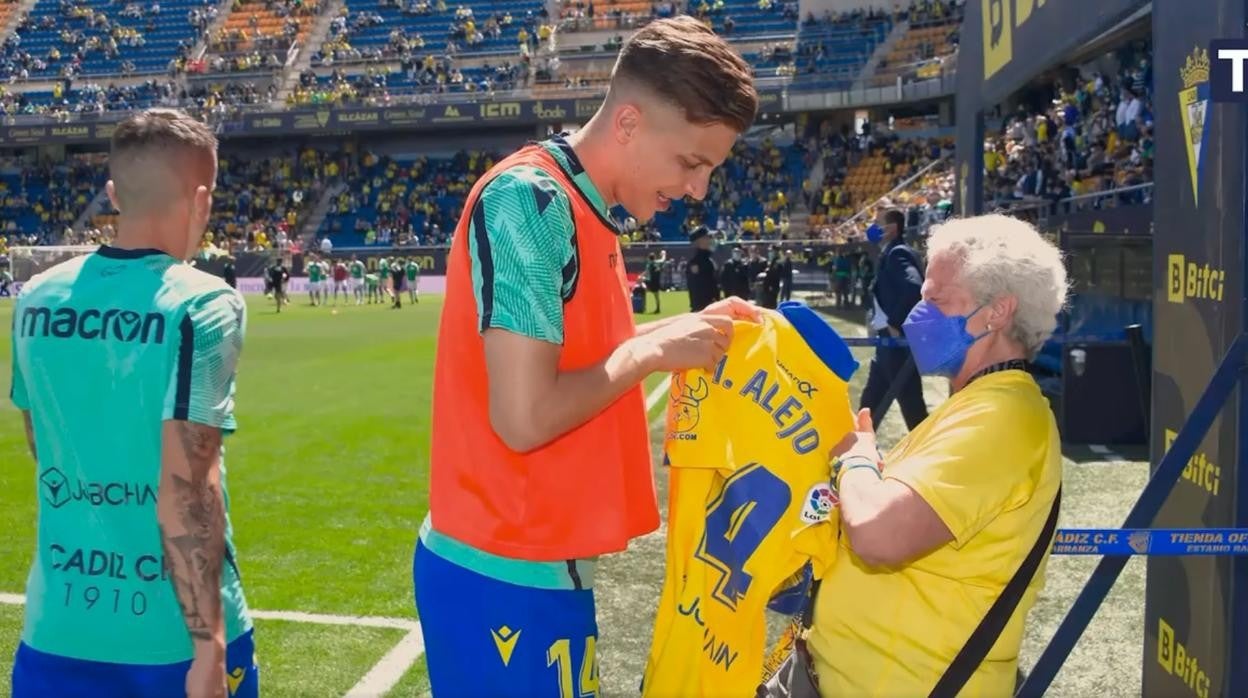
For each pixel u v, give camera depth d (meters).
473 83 38.91
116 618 1.99
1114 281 8.34
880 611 2.13
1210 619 2.81
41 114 41.62
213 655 1.97
